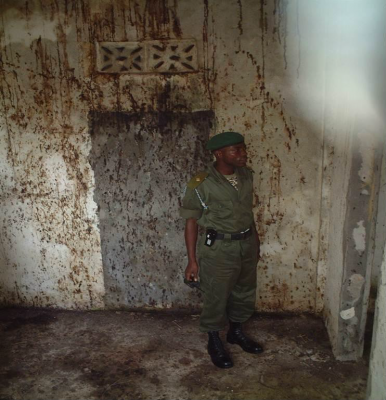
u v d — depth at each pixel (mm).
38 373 2689
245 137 2863
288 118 2801
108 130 2949
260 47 2693
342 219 2537
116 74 2836
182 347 2900
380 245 2994
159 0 2672
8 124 3002
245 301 2773
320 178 2885
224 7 2650
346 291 2543
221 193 2457
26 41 2834
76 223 3162
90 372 2688
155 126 2904
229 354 2807
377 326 1880
